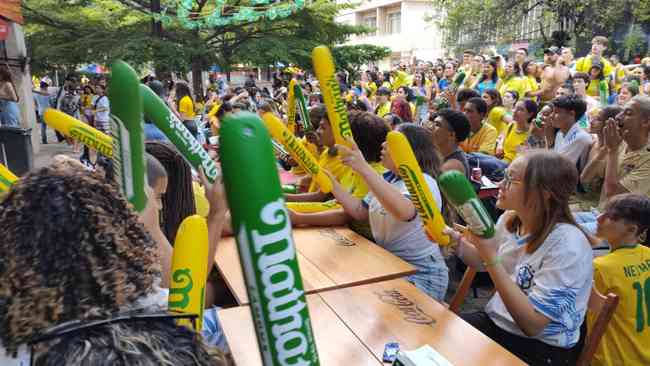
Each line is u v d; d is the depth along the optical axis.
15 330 0.76
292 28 18.12
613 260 2.36
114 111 1.01
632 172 3.51
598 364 2.37
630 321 2.32
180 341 0.82
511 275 2.21
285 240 0.65
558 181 1.96
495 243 1.76
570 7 20.95
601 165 4.01
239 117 0.61
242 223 0.63
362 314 1.98
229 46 17.47
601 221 2.45
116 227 0.85
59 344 0.75
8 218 0.81
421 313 1.99
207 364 0.84
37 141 10.73
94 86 12.38
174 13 16.78
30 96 10.38
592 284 2.04
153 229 1.55
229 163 0.61
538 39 23.14
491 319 2.28
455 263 4.39
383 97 9.98
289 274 0.66
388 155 2.74
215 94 13.05
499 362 1.67
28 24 17.03
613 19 20.36
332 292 2.17
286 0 17.03
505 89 9.26
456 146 3.82
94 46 16.23
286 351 0.69
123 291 0.82
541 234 2.02
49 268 0.78
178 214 2.41
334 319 1.94
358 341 1.79
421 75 13.05
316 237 2.89
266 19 17.27
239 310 2.03
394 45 37.59
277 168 0.64
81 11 17.58
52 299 0.77
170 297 1.06
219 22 15.03
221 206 1.96
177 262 1.07
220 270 2.42
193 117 6.91
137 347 0.77
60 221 0.80
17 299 0.77
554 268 1.93
